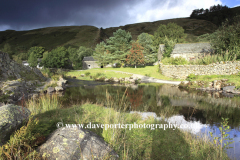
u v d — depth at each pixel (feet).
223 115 24.86
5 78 44.11
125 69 121.60
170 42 112.47
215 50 75.00
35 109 21.31
